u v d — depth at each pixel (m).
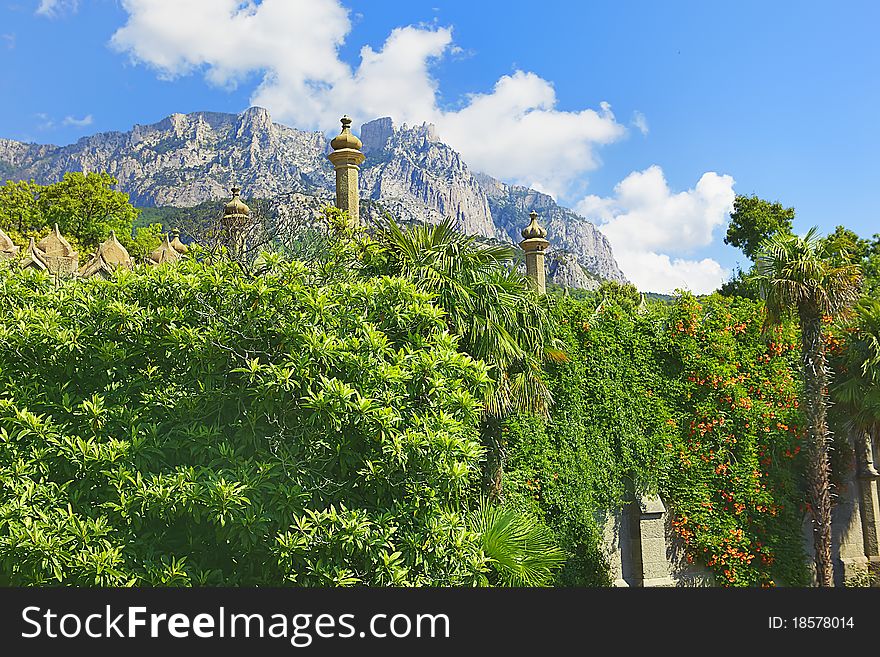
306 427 6.70
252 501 6.29
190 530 6.45
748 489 16.44
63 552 5.88
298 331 6.88
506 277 11.85
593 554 14.62
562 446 14.66
